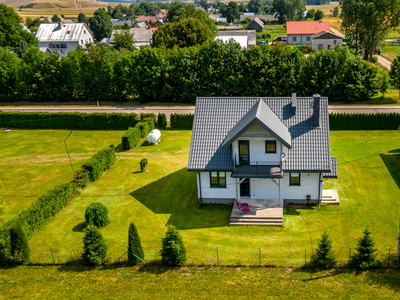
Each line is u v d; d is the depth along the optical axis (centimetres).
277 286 2523
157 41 9738
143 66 7056
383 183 3909
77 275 2780
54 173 4631
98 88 7469
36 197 4088
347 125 5538
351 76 6419
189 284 2603
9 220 3362
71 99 7725
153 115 5978
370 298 2358
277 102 3828
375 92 6588
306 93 6612
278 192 3578
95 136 5816
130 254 2822
